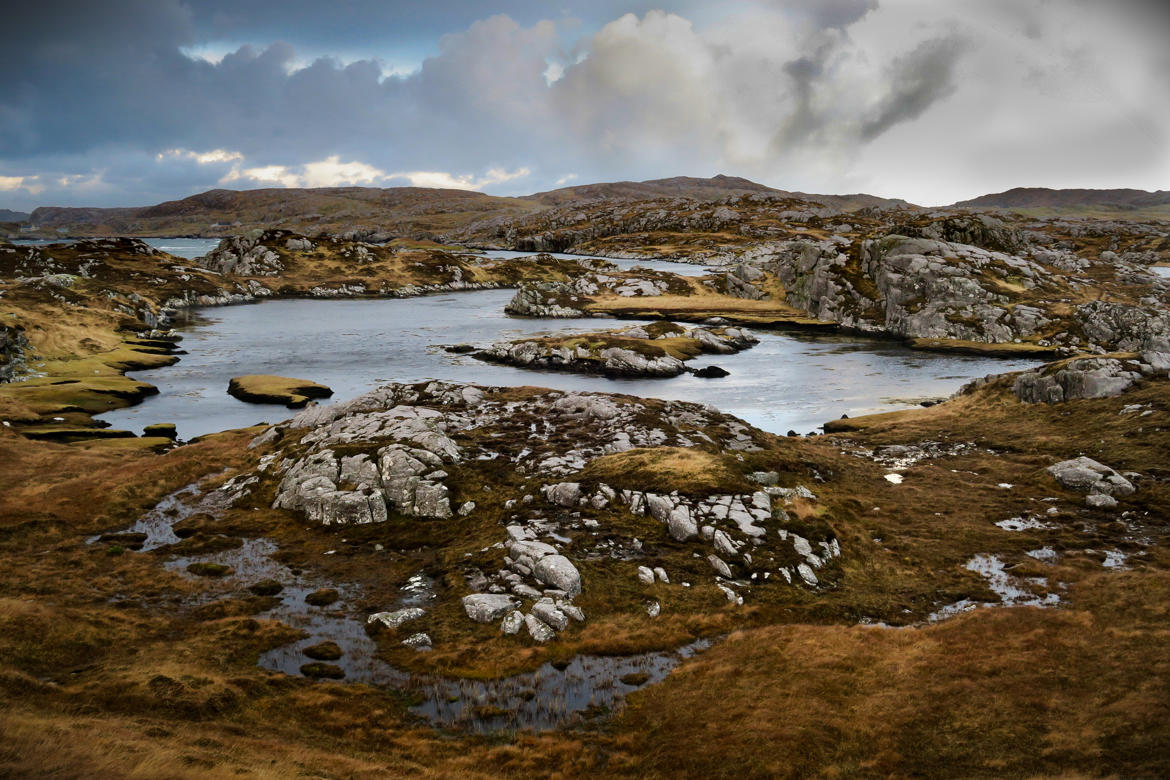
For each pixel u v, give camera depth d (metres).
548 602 37.28
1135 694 25.47
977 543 46.59
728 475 52.69
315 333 162.50
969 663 29.89
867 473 61.75
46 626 32.03
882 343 156.00
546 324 180.00
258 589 40.28
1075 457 61.41
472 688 30.69
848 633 34.28
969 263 171.75
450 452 58.88
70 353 120.00
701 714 27.97
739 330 158.25
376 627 35.91
